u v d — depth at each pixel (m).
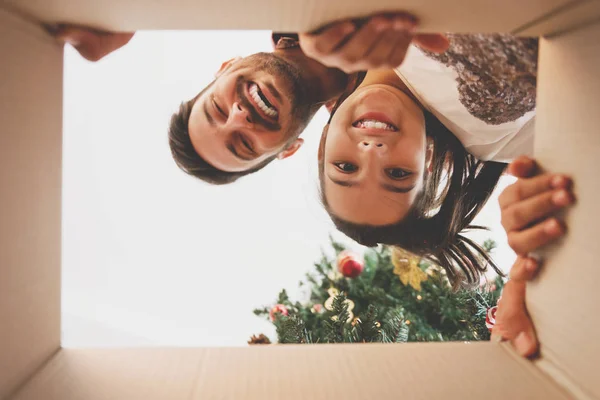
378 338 1.32
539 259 0.61
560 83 0.56
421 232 1.64
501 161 1.50
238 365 0.59
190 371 0.58
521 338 0.63
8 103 0.47
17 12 0.49
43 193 0.55
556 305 0.57
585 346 0.51
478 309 1.43
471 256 1.66
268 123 1.56
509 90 1.17
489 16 0.51
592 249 0.50
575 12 0.50
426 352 0.64
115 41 0.60
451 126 1.46
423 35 0.67
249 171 1.76
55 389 0.51
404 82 1.45
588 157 0.51
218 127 1.60
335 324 1.37
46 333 0.57
